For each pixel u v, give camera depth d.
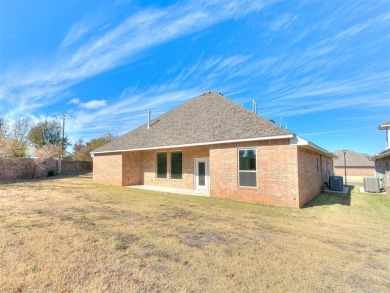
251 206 10.04
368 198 13.10
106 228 6.13
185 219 7.47
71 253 4.45
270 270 4.07
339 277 3.92
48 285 3.34
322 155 16.92
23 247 4.66
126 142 18.84
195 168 15.41
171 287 3.40
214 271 3.96
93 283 3.42
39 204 9.21
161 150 17.47
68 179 22.39
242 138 11.20
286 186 10.12
